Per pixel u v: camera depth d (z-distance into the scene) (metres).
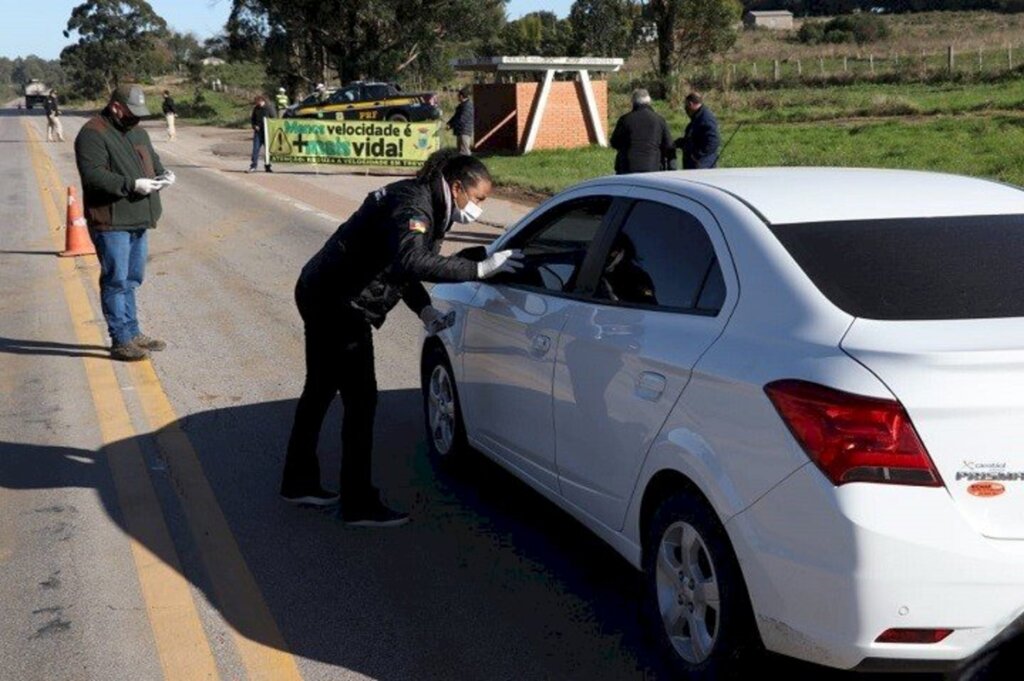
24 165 32.53
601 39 56.66
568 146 31.14
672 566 4.07
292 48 56.53
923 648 3.31
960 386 3.28
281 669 4.29
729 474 3.69
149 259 14.45
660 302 4.33
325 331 5.53
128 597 4.91
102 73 123.31
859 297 3.68
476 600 4.83
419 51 55.44
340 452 6.85
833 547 3.33
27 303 11.62
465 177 5.33
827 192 4.39
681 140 14.12
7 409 7.80
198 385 8.34
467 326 5.86
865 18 82.81
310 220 17.86
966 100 33.34
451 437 6.25
